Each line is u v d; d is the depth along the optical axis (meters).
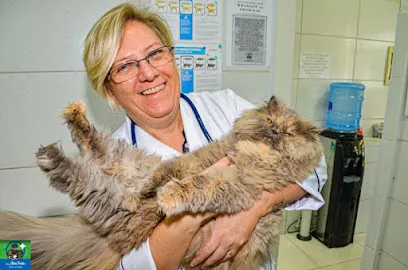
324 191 2.83
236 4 1.65
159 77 1.04
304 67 2.72
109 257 0.89
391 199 1.59
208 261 0.92
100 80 1.04
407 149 1.49
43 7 1.34
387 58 2.99
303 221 2.94
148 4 1.45
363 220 3.11
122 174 0.96
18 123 1.39
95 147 0.95
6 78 1.34
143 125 1.17
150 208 0.88
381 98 3.08
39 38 1.36
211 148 1.09
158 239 0.86
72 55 1.42
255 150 1.02
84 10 1.40
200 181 0.88
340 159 2.60
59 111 1.44
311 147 1.12
